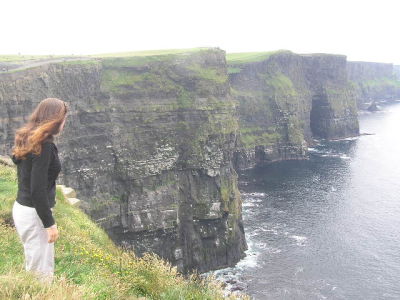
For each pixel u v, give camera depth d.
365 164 127.69
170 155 78.25
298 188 103.56
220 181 80.56
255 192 101.31
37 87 63.78
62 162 67.19
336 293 53.84
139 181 74.12
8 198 16.70
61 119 6.88
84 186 70.00
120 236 72.38
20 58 82.06
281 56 171.12
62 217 17.73
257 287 56.81
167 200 75.62
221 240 75.50
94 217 69.00
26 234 7.08
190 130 80.94
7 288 6.17
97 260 11.29
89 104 72.44
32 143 6.44
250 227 78.62
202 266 74.38
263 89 160.75
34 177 6.50
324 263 62.72
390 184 104.44
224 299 10.77
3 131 59.06
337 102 187.38
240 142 138.88
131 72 79.62
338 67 193.12
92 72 73.62
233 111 88.31
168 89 81.19
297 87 178.50
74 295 6.51
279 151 151.50
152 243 73.75
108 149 72.88
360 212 84.44
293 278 58.66
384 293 53.53
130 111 76.06
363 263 62.12
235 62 158.25
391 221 79.19
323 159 139.38
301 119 175.88
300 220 81.00
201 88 83.69
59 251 11.34
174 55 84.06
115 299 8.35
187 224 76.88
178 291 9.95
